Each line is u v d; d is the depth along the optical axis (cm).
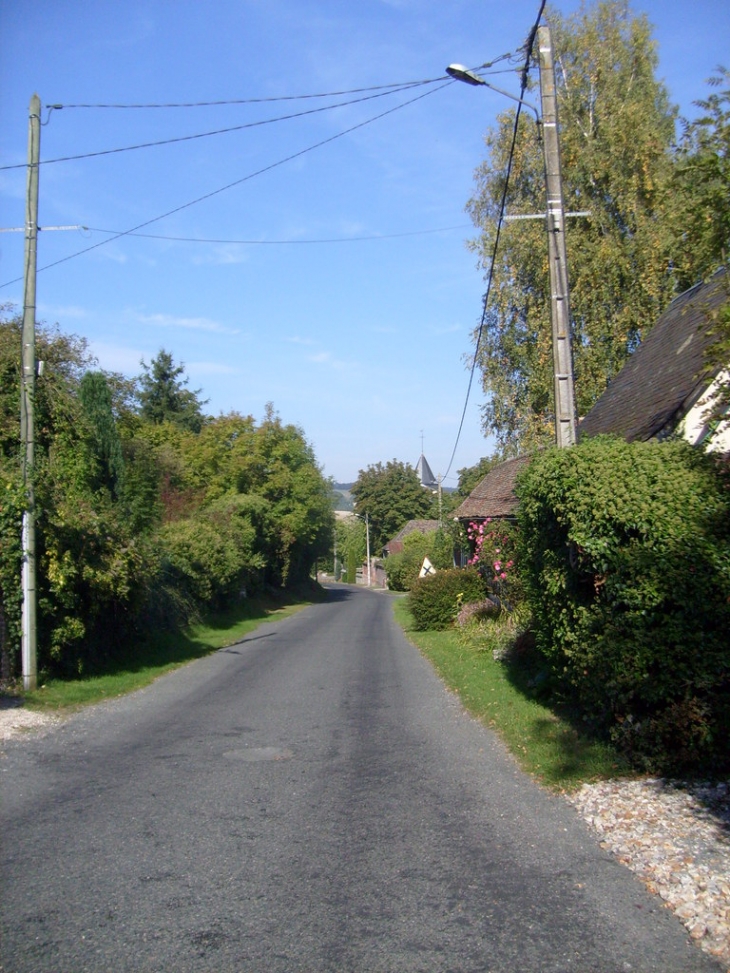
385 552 9475
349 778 800
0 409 1858
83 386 2494
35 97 1327
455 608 2492
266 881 535
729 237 1027
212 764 862
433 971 413
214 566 2919
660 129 2414
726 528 779
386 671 1625
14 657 1340
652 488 809
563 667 966
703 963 419
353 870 554
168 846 603
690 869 531
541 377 2517
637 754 750
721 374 1084
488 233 2641
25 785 776
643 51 2530
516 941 445
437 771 821
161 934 456
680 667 716
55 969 416
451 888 521
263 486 4806
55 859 576
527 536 1086
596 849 589
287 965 420
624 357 2444
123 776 812
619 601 783
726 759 715
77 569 1439
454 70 1102
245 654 2019
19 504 1295
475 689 1270
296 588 5647
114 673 1591
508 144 2611
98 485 2388
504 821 657
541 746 870
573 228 2466
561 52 2566
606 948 436
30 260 1346
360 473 10356
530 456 1110
